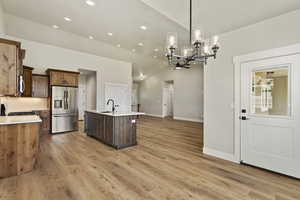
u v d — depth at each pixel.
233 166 2.84
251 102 2.84
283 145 2.49
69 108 5.46
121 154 3.39
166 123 7.70
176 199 1.89
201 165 2.87
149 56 7.71
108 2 3.07
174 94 9.51
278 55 2.51
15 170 2.43
